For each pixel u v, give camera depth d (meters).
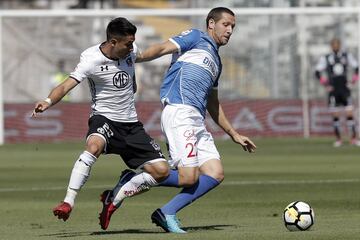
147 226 34.44
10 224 36.00
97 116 31.03
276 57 102.69
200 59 31.86
